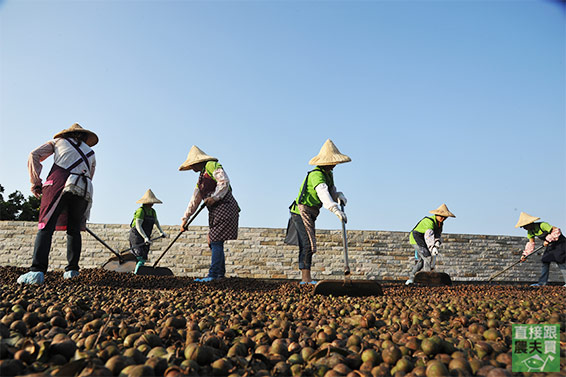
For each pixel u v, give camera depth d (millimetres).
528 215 10180
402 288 6016
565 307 3584
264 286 5781
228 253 11281
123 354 1616
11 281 5137
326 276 11539
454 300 4023
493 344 2018
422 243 8758
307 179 5941
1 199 17984
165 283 6152
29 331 2156
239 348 1895
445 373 1549
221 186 5945
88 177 5293
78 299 3354
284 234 11477
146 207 8703
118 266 8078
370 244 11852
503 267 12547
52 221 4980
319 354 1783
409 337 2119
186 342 2039
